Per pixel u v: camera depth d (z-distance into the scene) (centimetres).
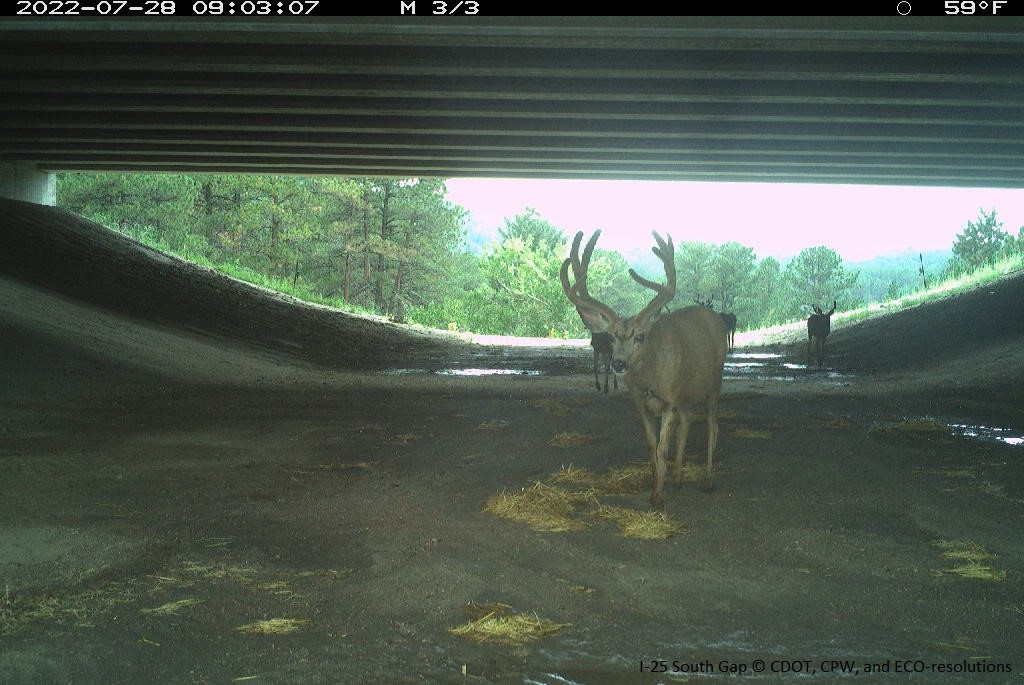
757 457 1014
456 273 7988
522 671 453
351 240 6231
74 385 1530
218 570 608
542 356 2880
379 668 455
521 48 1791
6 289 2041
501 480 898
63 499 808
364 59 1786
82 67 1805
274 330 2669
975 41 1625
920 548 665
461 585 578
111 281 2536
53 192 3172
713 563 627
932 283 4094
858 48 1702
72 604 541
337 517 748
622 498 812
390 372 2239
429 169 3034
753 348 3083
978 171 2909
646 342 738
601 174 3122
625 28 1595
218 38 1658
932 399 1659
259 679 441
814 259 12219
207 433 1195
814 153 2577
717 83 1952
